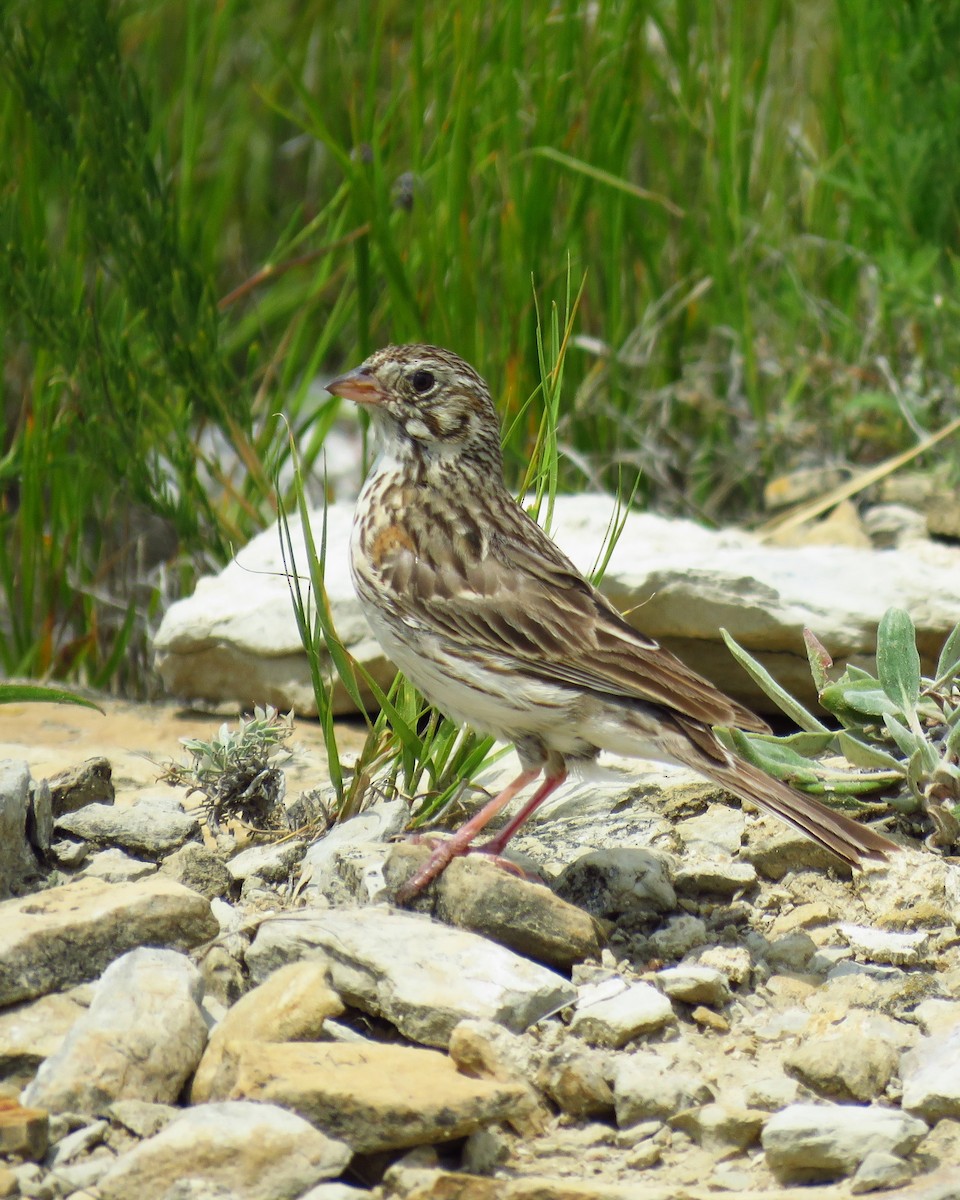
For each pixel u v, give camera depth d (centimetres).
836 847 720
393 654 848
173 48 1683
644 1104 634
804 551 1120
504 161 1309
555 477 896
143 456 1245
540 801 827
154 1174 577
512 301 1267
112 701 1159
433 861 771
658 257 1421
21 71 1217
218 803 872
